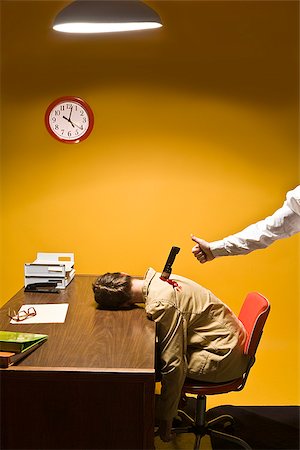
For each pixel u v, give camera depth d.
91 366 2.42
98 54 3.98
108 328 2.89
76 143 4.05
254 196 4.06
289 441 3.64
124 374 2.37
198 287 3.14
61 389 2.39
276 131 4.02
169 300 2.94
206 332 3.10
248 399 4.18
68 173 4.07
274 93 3.99
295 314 4.14
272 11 3.93
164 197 4.07
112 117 4.02
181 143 4.03
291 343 4.16
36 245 4.12
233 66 3.97
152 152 4.04
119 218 4.09
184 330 2.94
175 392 2.89
